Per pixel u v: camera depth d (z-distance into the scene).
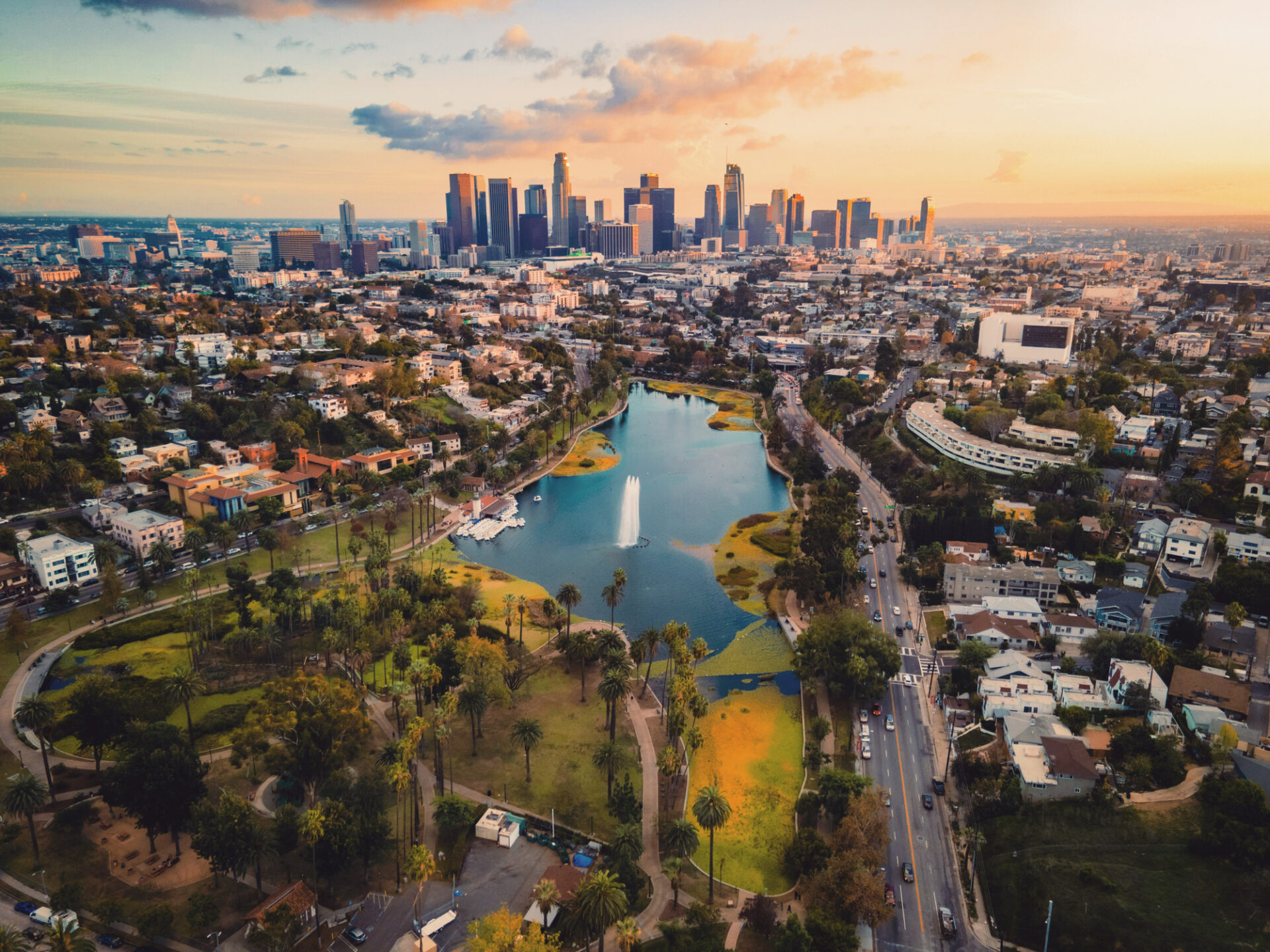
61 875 168.50
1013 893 166.75
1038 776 189.62
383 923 159.88
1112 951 153.12
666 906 166.00
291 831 170.75
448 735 198.88
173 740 185.88
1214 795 181.12
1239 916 155.75
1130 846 173.50
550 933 155.00
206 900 155.00
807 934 149.88
